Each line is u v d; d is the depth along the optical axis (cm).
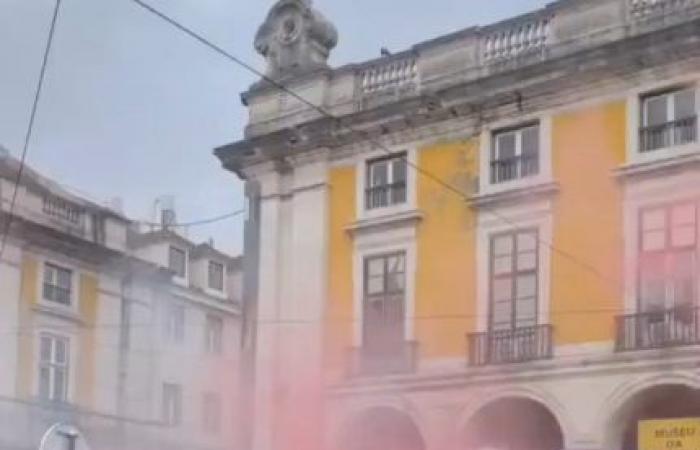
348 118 2053
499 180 1900
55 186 2727
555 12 1875
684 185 1709
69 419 2603
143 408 2872
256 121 2194
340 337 2017
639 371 1689
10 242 2484
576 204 1808
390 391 1933
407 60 2038
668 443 1650
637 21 1784
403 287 1966
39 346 2552
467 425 1844
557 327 1789
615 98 1795
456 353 1883
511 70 1875
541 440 1844
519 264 1855
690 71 1719
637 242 1745
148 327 2912
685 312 1669
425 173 1973
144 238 3017
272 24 2220
